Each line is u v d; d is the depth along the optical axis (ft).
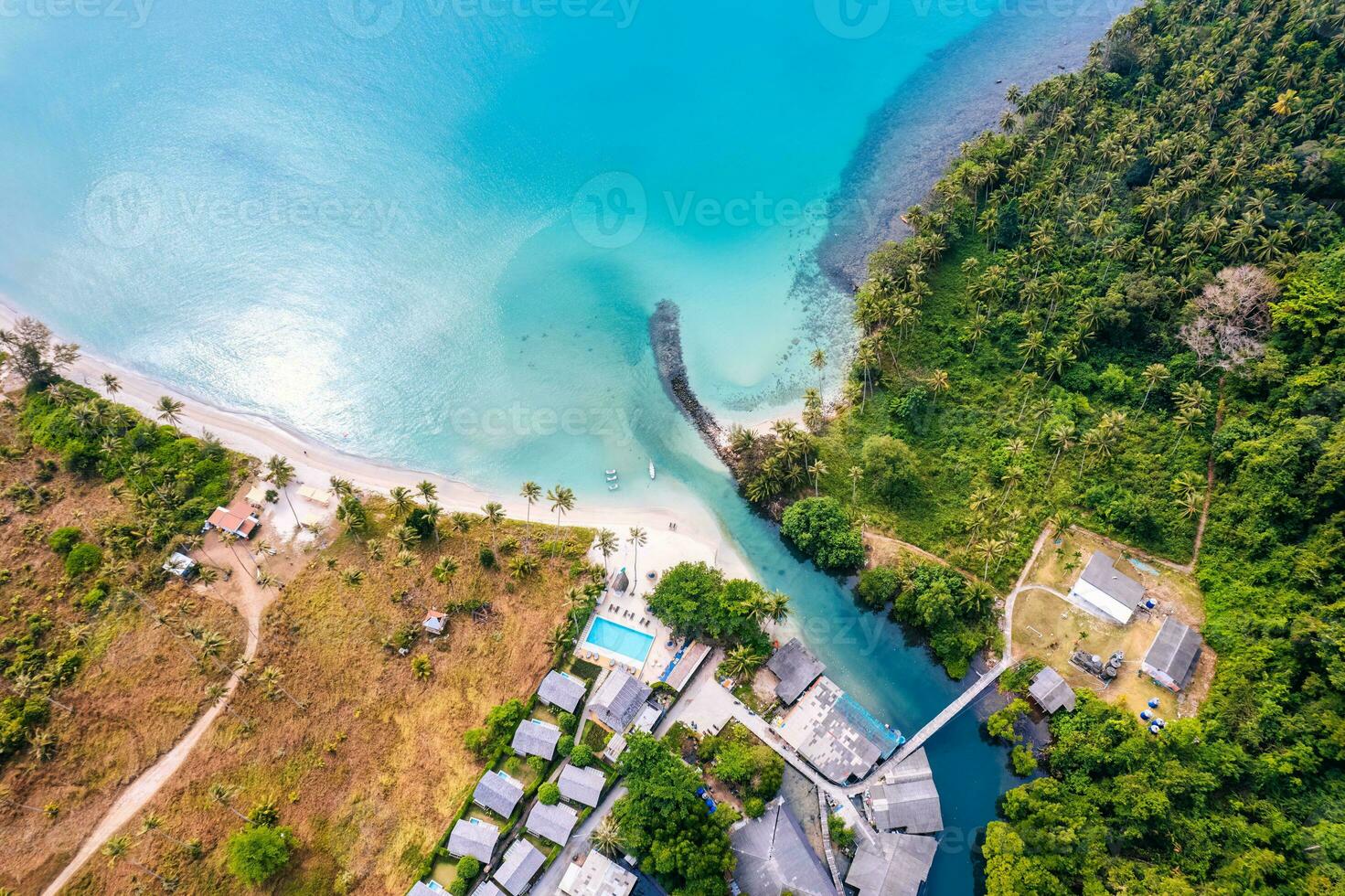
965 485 439.63
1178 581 394.93
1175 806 318.86
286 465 457.68
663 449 492.95
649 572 428.97
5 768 348.18
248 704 374.22
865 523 433.48
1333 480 361.30
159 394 524.52
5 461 460.96
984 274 503.20
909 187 611.88
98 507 442.50
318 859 334.65
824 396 501.56
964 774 357.00
